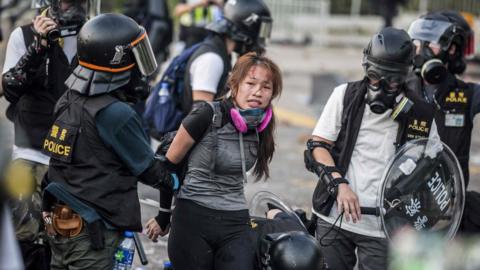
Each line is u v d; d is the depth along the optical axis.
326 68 31.56
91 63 6.99
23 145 8.44
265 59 7.58
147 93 7.50
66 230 6.96
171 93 10.12
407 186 7.65
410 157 7.64
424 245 5.21
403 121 7.68
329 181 7.64
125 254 7.20
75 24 8.29
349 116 7.78
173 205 8.18
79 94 7.08
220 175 7.53
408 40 7.51
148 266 10.23
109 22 7.02
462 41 9.10
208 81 9.67
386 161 7.72
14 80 8.20
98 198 6.97
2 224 4.30
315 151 7.91
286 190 14.43
